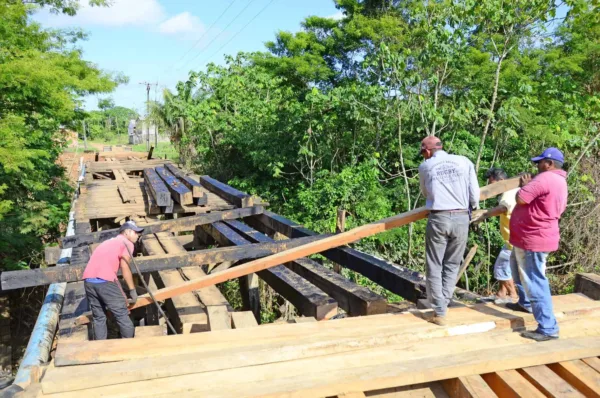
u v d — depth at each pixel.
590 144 12.04
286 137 16.97
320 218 14.12
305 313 4.68
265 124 17.97
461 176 3.58
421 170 3.68
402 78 13.38
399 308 5.39
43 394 2.84
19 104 10.77
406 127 14.74
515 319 3.85
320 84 24.20
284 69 23.14
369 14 21.31
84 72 12.11
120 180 12.77
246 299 7.38
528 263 3.61
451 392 3.26
